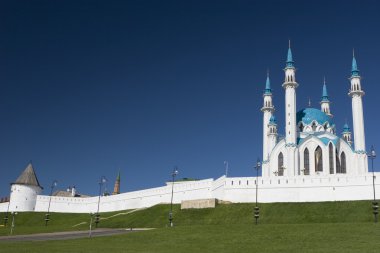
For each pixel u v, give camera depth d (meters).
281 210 132.88
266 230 85.12
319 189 140.25
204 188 161.50
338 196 137.62
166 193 172.25
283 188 143.62
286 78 169.38
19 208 190.25
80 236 96.56
